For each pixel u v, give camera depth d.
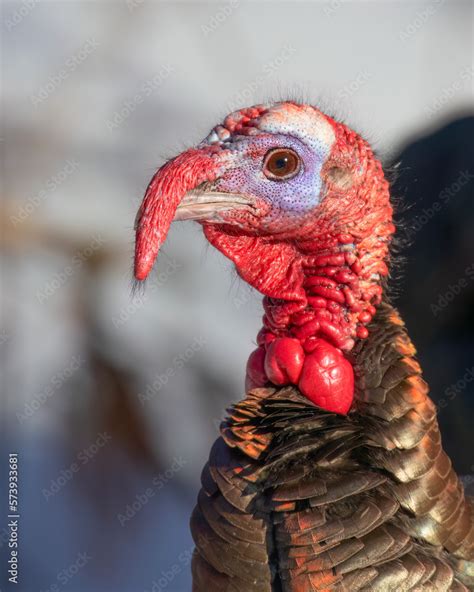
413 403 8.49
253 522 8.36
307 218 8.91
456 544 8.51
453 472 8.70
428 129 16.42
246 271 9.26
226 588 8.45
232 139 8.89
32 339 20.33
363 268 8.98
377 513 8.11
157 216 8.42
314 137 8.83
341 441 8.39
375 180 9.03
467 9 28.67
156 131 24.77
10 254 21.77
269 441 8.56
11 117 24.30
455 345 14.18
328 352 8.76
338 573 7.98
